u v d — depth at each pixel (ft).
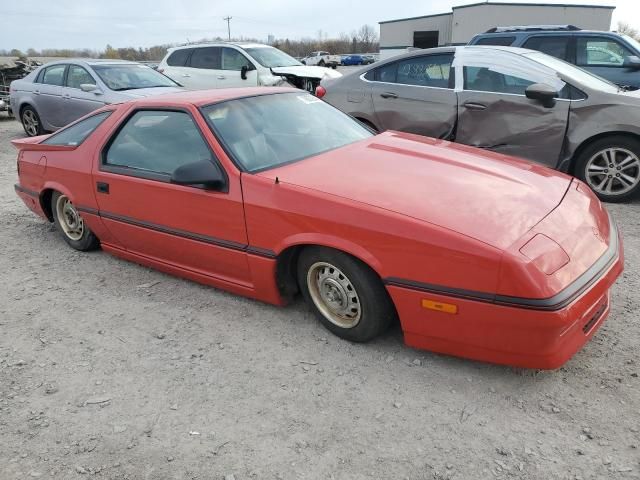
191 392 9.32
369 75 21.95
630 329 10.41
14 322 11.99
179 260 12.72
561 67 19.01
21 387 9.68
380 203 9.37
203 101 12.45
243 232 10.86
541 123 18.30
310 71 37.40
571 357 9.30
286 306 11.84
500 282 8.05
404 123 20.94
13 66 52.37
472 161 11.41
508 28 29.84
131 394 9.35
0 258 15.79
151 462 7.82
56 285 13.78
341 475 7.39
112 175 13.26
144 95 28.84
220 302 12.35
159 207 12.28
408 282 8.82
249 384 9.44
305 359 10.04
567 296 7.98
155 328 11.44
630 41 25.04
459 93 19.66
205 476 7.51
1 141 36.83
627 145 17.43
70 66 32.32
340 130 13.50
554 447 7.68
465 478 7.25
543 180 10.72
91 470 7.73
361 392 9.05
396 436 8.05
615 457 7.44
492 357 8.68
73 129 15.35
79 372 10.04
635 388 8.76
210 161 11.18
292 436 8.16
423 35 140.26
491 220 8.79
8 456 8.07
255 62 37.24
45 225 18.66
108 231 14.10
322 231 9.65
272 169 11.11
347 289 9.96
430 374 9.38
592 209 10.05
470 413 8.43
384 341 10.41
